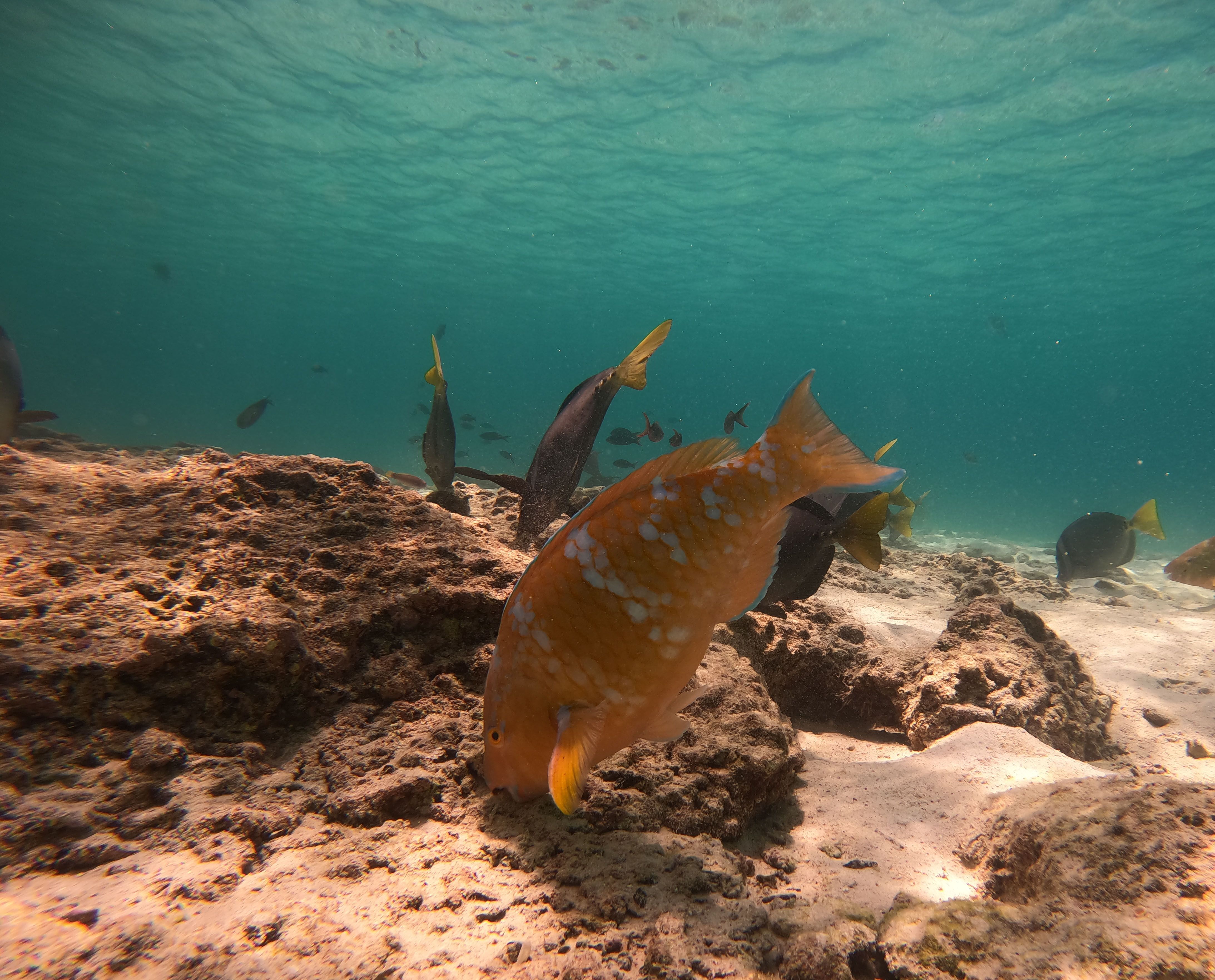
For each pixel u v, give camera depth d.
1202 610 2.45
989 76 6.25
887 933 0.57
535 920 0.60
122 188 11.76
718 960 0.57
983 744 0.97
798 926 0.60
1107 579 3.01
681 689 0.61
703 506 0.57
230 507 0.93
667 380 40.91
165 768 0.64
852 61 6.28
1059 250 10.70
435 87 7.40
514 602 0.58
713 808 0.75
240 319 28.95
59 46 7.02
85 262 19.78
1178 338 18.12
